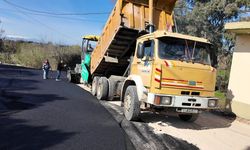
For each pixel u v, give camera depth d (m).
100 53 10.02
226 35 16.38
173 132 6.18
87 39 13.32
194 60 6.38
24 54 29.83
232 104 9.08
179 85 6.08
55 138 4.98
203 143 5.62
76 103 8.49
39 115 6.48
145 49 6.65
